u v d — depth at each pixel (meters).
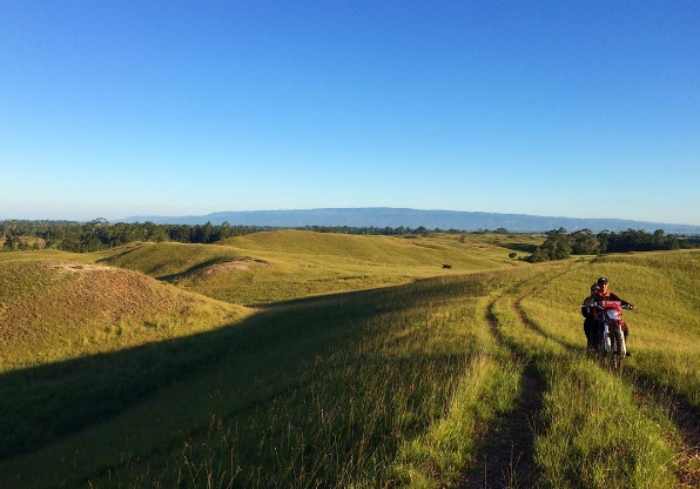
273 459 7.14
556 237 123.75
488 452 6.70
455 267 106.00
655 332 22.36
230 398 13.70
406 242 130.62
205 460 7.50
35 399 21.64
